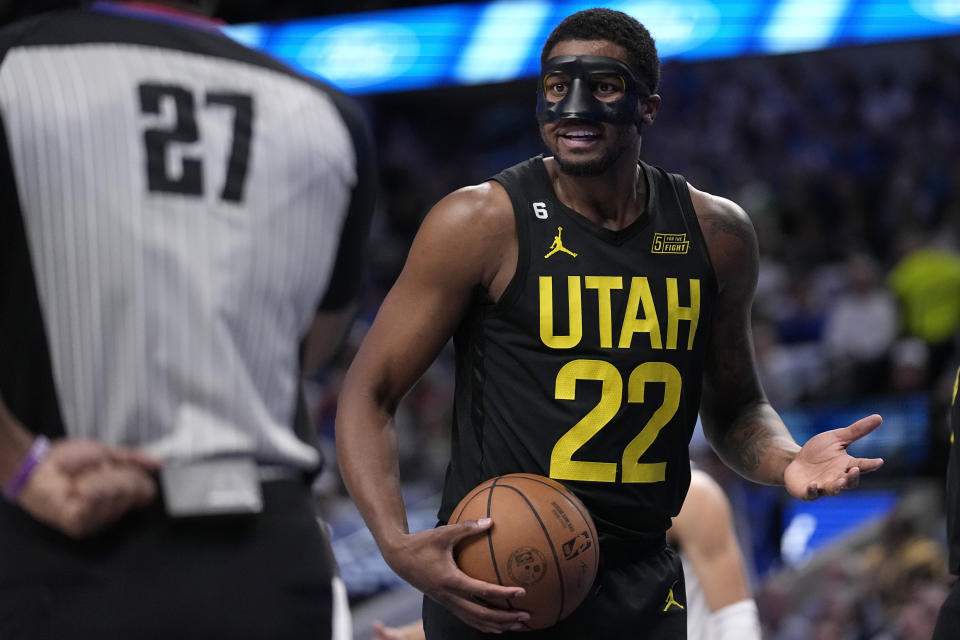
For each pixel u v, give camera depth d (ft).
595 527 9.62
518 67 51.70
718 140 62.44
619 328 9.82
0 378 6.39
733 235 10.46
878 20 48.08
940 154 57.11
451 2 53.06
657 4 49.70
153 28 6.94
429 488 35.53
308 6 54.65
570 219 9.94
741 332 10.98
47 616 6.14
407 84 53.01
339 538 29.91
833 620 26.48
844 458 9.84
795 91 62.59
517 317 9.83
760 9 48.91
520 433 9.80
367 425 9.80
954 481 10.75
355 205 7.43
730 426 11.21
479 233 9.81
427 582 9.00
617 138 9.61
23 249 6.35
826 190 56.13
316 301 7.22
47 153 6.40
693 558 12.71
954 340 39.04
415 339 9.91
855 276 42.29
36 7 32.94
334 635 6.93
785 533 34.04
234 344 6.66
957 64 59.67
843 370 39.37
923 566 26.04
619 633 9.88
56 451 6.02
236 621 6.33
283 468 6.83
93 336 6.40
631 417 9.80
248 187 6.79
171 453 6.41
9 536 6.22
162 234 6.52
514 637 9.66
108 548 6.23
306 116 7.12
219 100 6.86
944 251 44.04
